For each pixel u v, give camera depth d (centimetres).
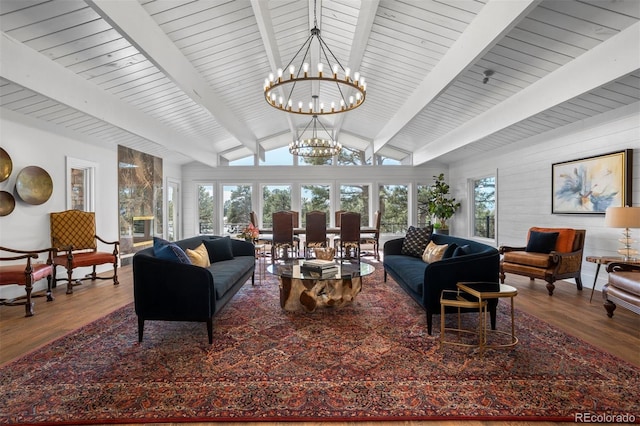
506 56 366
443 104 552
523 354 250
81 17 285
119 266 604
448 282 289
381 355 249
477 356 247
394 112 664
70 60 343
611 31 292
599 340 276
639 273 323
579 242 442
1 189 395
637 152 393
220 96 572
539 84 398
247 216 898
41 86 321
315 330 301
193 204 891
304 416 179
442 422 174
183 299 271
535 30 313
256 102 650
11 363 237
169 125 611
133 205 652
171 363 237
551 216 534
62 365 234
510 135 579
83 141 523
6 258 338
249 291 446
